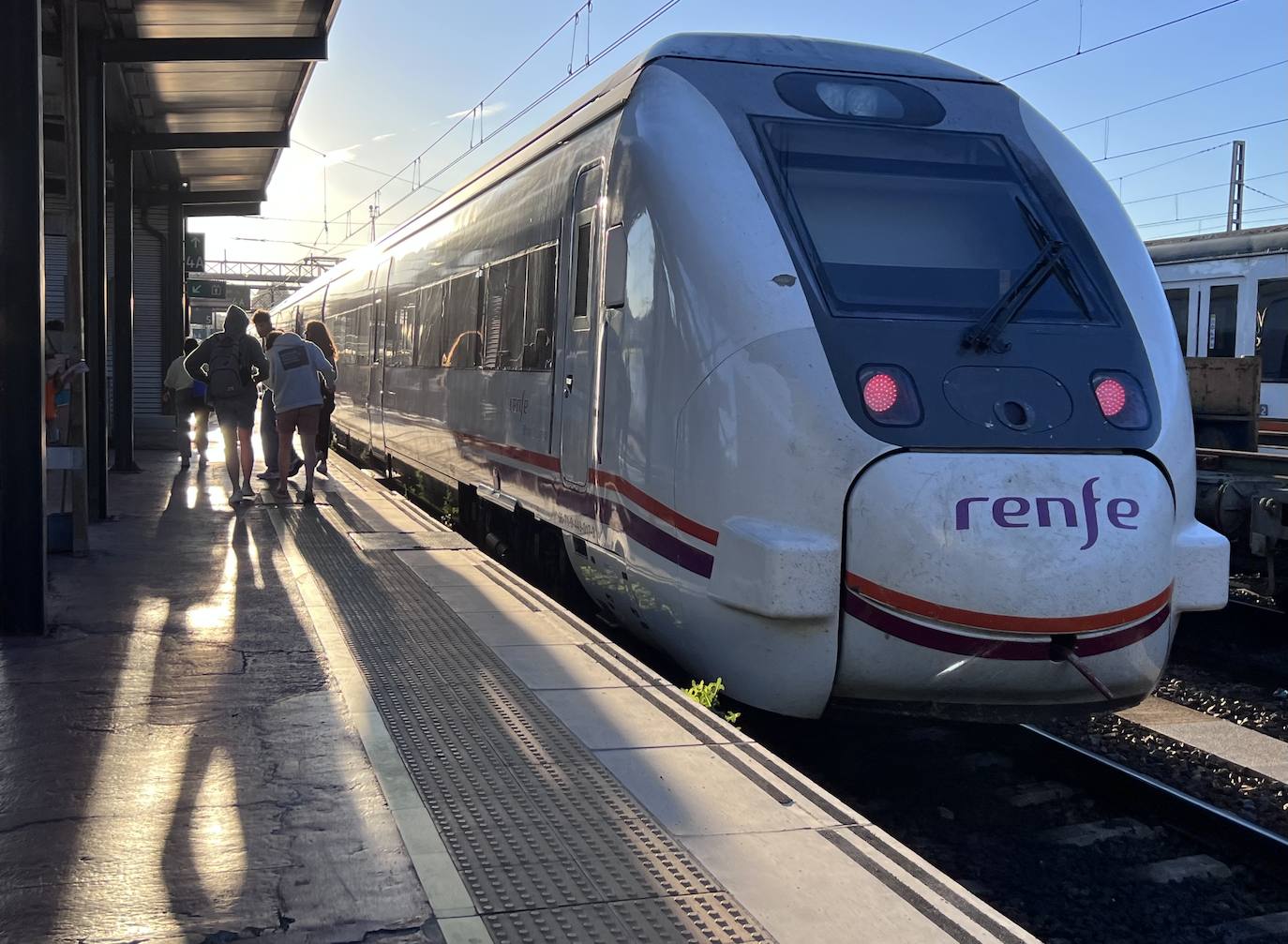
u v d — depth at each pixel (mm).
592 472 6172
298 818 3428
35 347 5320
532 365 7457
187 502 10336
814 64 5941
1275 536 8477
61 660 5047
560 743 4102
